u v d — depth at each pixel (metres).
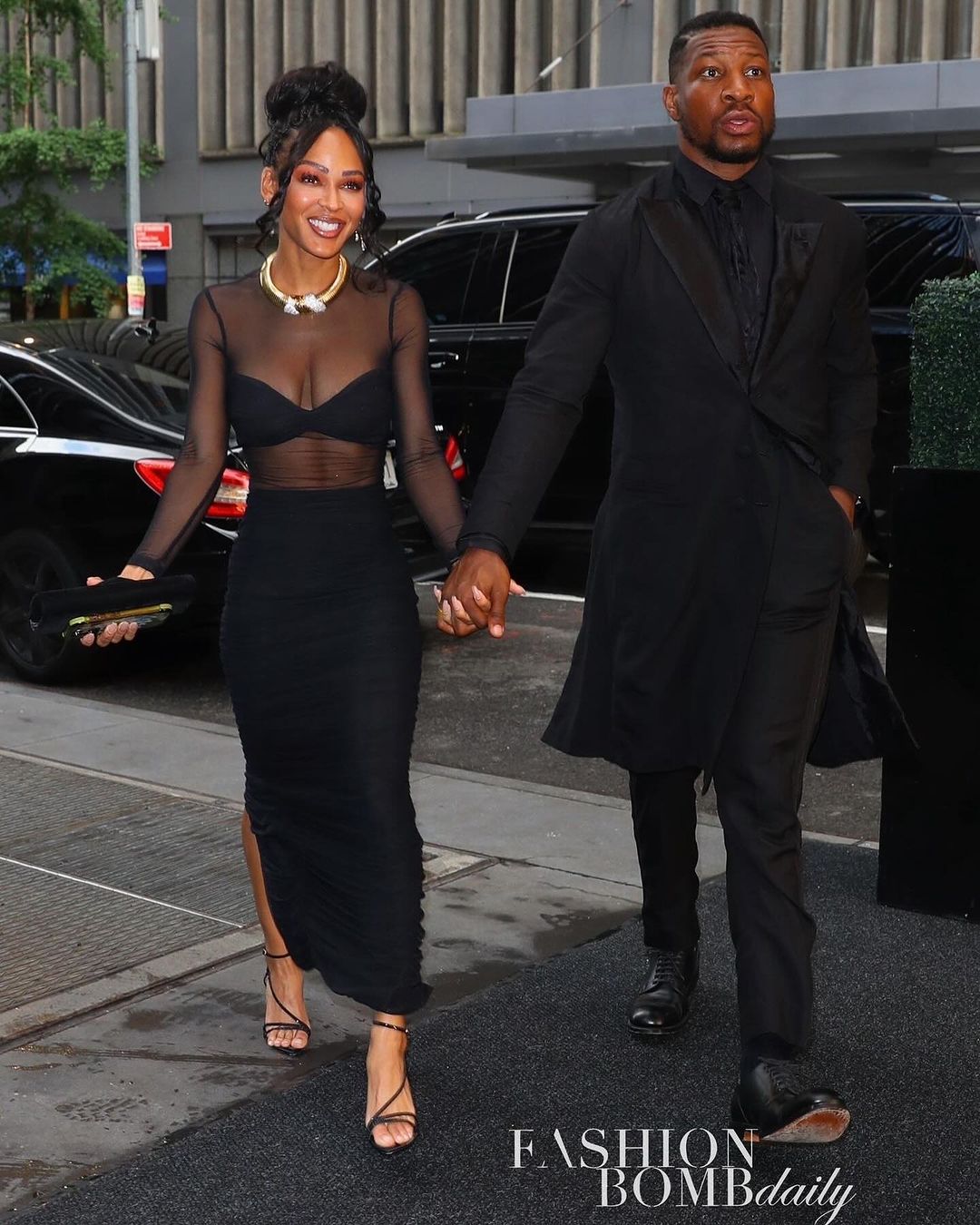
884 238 8.39
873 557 8.75
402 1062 3.00
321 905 3.06
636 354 2.97
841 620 3.09
